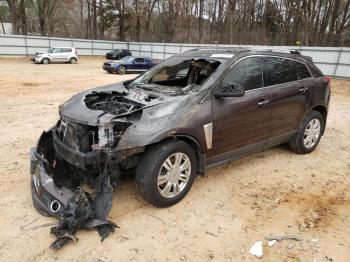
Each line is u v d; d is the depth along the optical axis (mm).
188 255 2951
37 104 9219
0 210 3537
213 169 4758
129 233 3217
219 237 3213
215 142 3928
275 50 4867
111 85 4832
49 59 26844
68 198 3277
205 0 45781
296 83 4934
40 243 3035
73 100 4082
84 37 53656
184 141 3717
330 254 3010
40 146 3863
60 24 56031
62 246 2971
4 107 8672
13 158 4953
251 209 3729
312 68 5336
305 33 32250
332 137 6699
